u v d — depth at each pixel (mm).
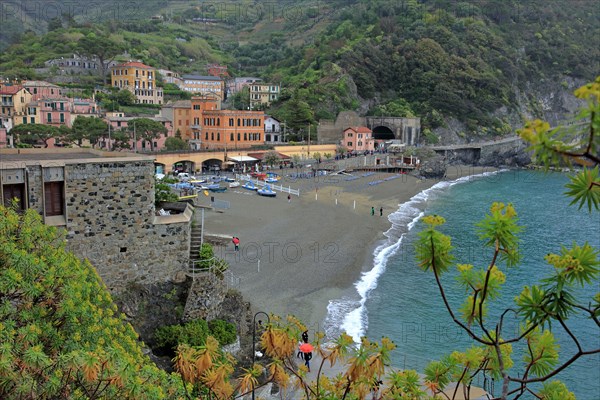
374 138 171875
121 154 37094
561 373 37875
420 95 195750
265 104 177625
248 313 38000
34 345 17969
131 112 152750
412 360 37906
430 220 10758
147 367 18953
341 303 48281
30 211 23812
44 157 36062
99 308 24156
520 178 146000
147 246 33469
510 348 13211
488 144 175125
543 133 7426
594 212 97500
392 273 57125
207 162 119250
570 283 9328
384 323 44375
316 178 117625
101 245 31953
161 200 39531
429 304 48625
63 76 167250
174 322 33375
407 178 129875
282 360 15227
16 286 19344
